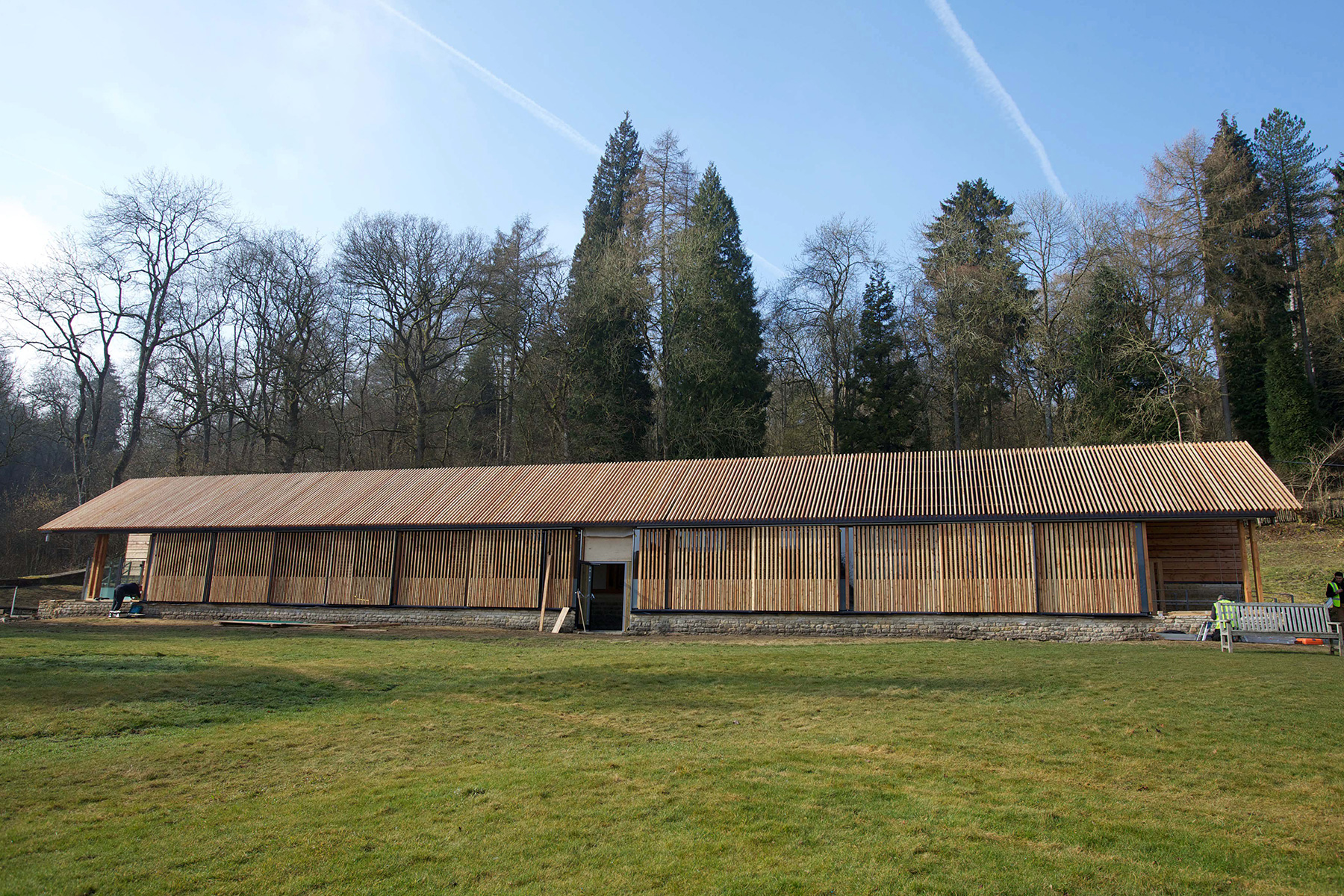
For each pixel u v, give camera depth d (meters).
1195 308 38.22
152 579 29.22
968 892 5.49
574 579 25.09
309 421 45.12
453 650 17.88
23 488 52.19
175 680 12.89
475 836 6.56
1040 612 21.05
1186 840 6.34
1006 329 42.16
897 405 40.94
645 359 43.03
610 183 50.97
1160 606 22.33
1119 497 21.41
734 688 12.90
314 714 11.04
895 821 6.80
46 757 8.87
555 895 5.52
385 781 8.05
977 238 46.62
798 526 23.36
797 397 44.62
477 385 47.91
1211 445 23.45
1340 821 6.70
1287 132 41.97
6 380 46.00
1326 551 29.92
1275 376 36.03
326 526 27.41
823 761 8.61
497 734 9.98
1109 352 37.59
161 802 7.50
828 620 22.64
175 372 43.00
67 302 40.56
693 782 7.88
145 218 41.38
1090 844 6.28
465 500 27.89
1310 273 39.12
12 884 5.76
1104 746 9.02
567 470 29.33
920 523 22.41
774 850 6.21
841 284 41.62
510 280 41.34
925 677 13.52
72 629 23.11
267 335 44.62
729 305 40.53
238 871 5.97
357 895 5.57
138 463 48.84
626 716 10.98
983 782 7.85
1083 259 39.97
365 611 26.78
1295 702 10.82
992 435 45.12
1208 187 38.72
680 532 24.33
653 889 5.59
